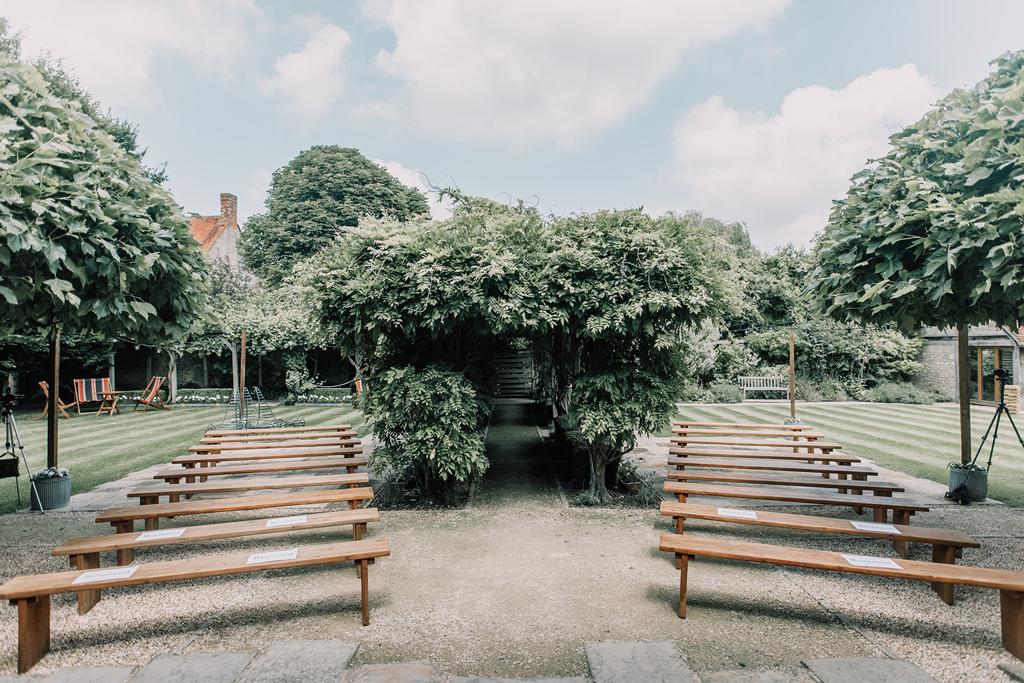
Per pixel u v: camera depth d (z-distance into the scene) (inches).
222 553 193.8
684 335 280.7
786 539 207.8
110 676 114.3
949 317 187.0
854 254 184.9
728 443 294.7
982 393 739.4
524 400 695.7
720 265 252.5
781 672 115.5
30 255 159.8
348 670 116.7
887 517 230.5
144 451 403.2
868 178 199.3
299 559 133.9
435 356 260.8
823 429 495.2
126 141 604.4
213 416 621.0
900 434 465.7
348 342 257.3
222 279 824.9
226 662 119.8
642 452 382.9
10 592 115.6
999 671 116.4
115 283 173.0
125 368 877.2
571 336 269.6
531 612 146.4
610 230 238.8
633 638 131.6
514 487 285.0
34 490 246.2
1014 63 181.2
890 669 116.3
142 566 130.4
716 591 159.8
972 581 121.9
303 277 248.7
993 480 300.8
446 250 227.6
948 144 180.2
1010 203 145.6
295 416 604.4
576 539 206.4
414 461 248.7
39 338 628.7
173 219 200.4
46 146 162.4
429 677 113.3
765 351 872.3
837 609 147.6
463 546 199.0
